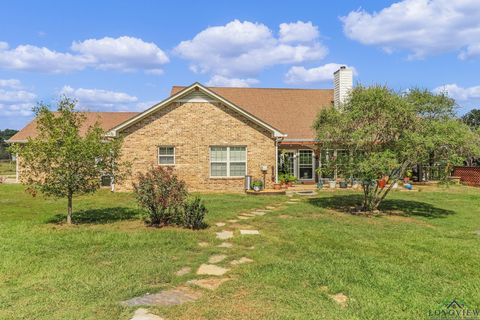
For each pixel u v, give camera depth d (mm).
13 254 7711
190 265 7148
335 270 6785
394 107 13477
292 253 8062
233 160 21062
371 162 12969
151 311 4988
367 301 5379
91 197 17766
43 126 11258
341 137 14141
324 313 4949
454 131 12656
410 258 7711
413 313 5008
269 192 19797
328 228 10906
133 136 20203
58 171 11000
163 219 11242
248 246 8711
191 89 20453
